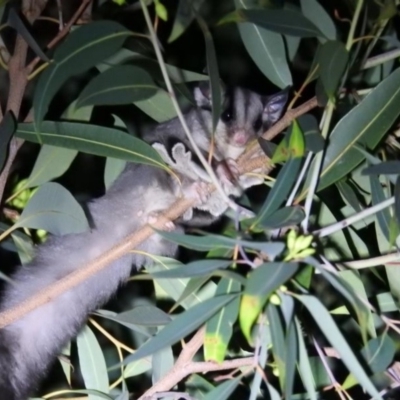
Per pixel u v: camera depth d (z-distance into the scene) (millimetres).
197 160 5523
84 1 5375
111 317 5117
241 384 5078
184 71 5688
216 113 4168
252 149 5512
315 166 4090
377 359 4312
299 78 7289
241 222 4094
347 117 4523
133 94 4426
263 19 4359
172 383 4594
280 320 3551
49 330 6070
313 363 4961
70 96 7098
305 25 4418
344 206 5426
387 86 4551
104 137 4727
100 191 7953
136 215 6289
